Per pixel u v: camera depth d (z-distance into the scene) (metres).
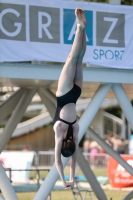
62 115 22.34
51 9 27.72
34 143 79.56
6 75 26.69
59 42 27.78
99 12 28.44
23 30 27.33
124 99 28.78
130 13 28.89
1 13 27.06
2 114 34.09
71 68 22.12
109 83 28.59
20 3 27.31
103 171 59.66
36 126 79.31
